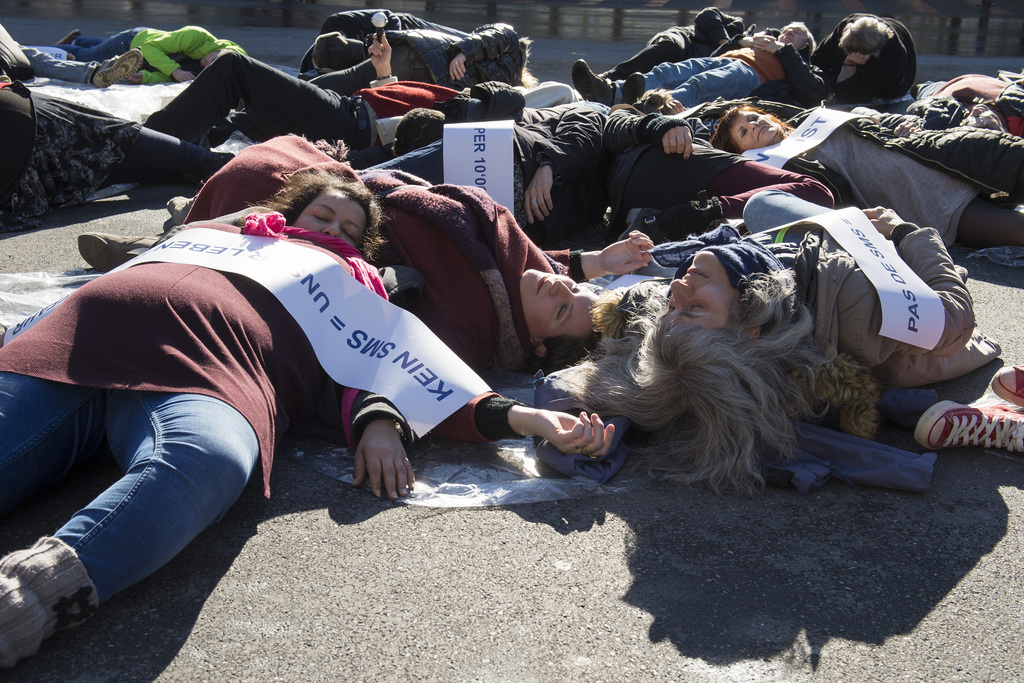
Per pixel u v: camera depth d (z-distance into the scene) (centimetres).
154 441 177
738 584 184
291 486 215
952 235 418
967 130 418
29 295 322
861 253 239
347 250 256
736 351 218
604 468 227
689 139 394
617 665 159
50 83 620
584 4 1639
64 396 192
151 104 592
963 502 218
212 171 498
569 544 196
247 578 180
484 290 271
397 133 411
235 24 1209
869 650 165
